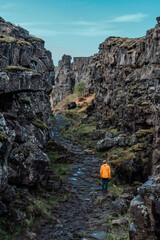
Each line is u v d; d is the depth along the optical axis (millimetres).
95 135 24016
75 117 38219
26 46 10469
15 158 8289
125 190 11594
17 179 8312
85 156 19312
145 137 16500
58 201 10344
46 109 16469
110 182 13914
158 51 16969
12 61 9102
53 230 7383
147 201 4332
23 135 8969
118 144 18641
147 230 4328
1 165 5988
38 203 8742
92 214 9367
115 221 8047
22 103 9844
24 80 7645
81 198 11094
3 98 8750
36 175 8797
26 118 9594
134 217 4473
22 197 8039
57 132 28844
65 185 12742
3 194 6688
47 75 16438
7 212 6578
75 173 15109
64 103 53375
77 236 7199
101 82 31375
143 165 14359
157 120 13688
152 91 17406
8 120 8742
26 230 6578
